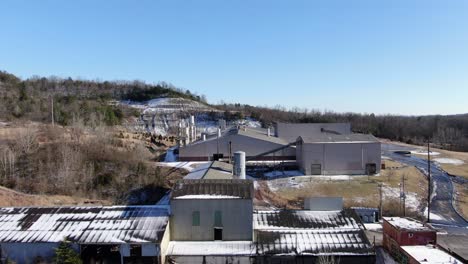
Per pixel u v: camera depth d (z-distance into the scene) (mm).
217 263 23641
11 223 25016
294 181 51719
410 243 25141
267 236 25422
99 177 44031
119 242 22594
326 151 55656
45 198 37750
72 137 57344
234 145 60938
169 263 23578
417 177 57438
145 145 70875
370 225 34875
